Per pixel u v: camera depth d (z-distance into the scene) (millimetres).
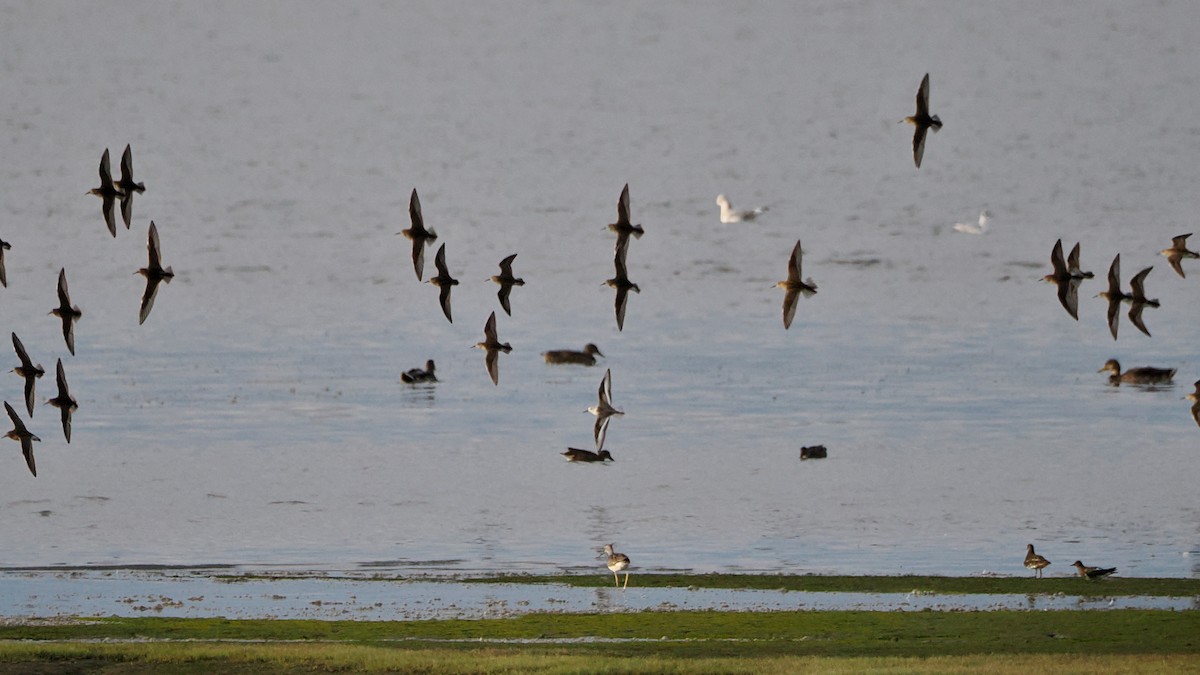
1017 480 51688
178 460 54500
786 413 60969
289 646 35156
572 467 53594
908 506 48719
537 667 32812
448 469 53438
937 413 60875
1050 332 76188
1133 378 65375
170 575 42344
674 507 48812
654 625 37438
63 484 51531
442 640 36406
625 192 31656
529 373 68250
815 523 46938
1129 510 48188
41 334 75750
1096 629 36625
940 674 31578
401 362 70438
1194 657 33625
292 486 51406
